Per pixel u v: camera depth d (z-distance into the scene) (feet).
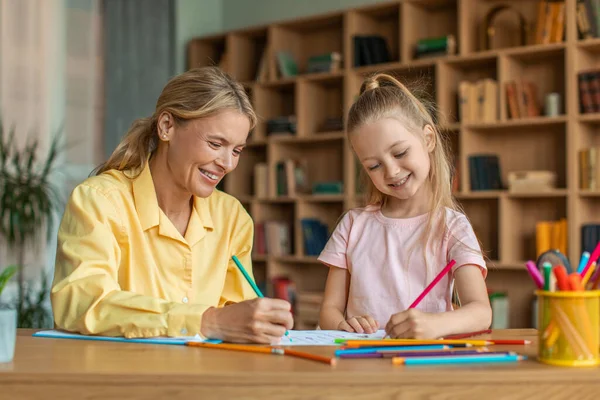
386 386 3.08
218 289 5.49
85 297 4.38
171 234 5.16
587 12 12.51
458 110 14.16
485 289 4.94
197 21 17.61
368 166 5.16
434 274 5.22
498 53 13.14
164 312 4.17
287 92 16.78
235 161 5.12
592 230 12.35
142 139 5.34
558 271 3.40
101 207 4.82
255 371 3.13
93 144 15.92
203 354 3.63
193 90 4.94
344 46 14.89
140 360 3.44
